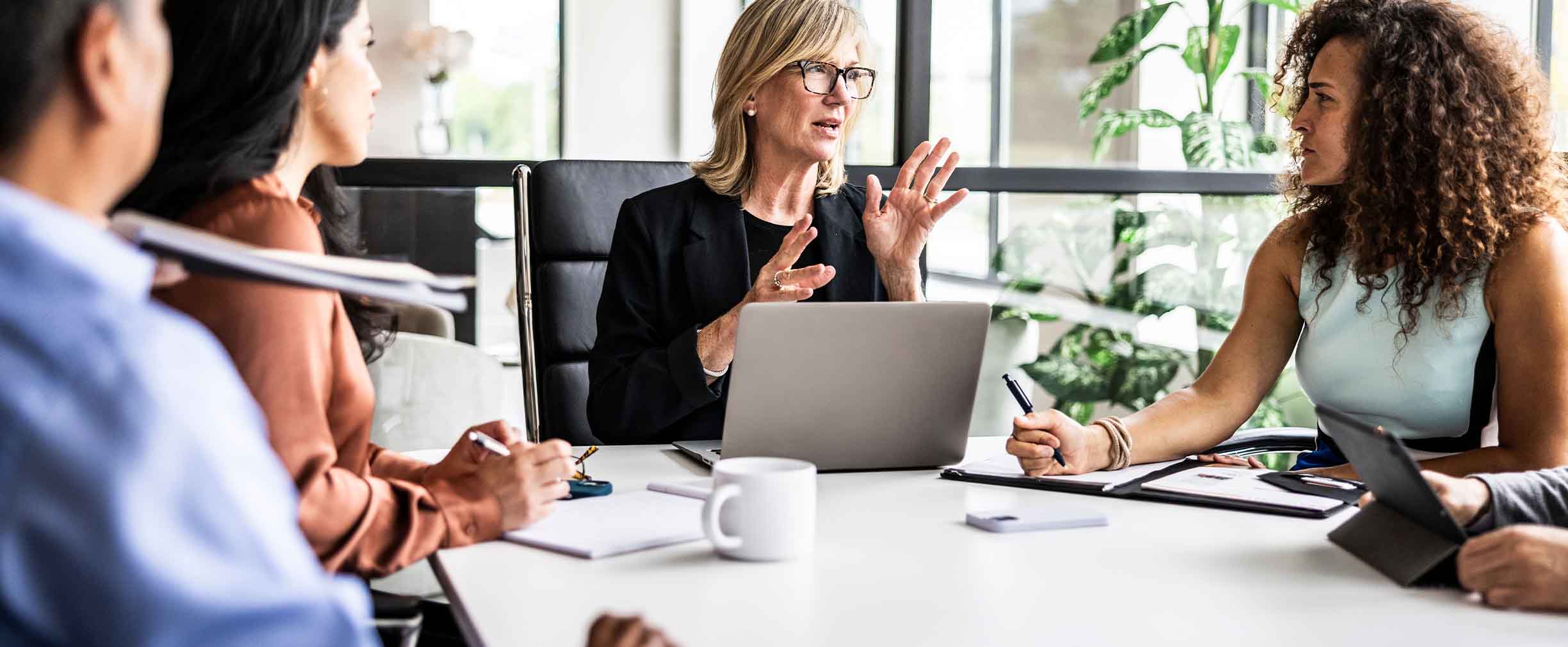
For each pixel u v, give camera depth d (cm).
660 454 160
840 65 194
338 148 120
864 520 122
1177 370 376
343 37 117
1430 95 162
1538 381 152
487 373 346
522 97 468
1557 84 344
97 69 55
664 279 192
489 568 104
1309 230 181
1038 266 365
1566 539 94
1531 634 88
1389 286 168
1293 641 86
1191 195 371
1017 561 106
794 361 139
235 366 101
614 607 93
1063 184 360
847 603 94
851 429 145
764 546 105
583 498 130
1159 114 380
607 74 471
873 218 190
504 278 373
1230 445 172
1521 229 160
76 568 47
